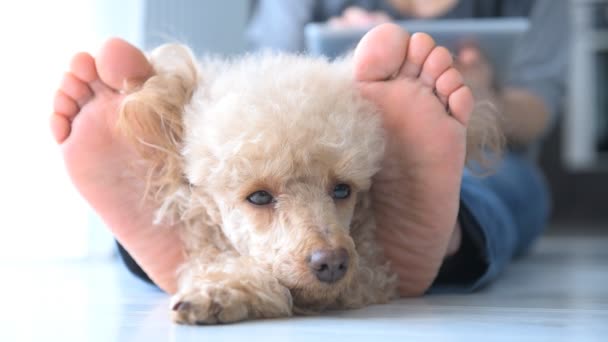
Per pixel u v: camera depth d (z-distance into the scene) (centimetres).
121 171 88
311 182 84
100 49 86
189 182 87
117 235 90
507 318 85
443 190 88
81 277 118
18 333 80
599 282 117
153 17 142
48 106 124
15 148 125
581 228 251
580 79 267
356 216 90
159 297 100
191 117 87
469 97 87
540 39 171
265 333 77
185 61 91
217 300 80
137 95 86
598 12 263
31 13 123
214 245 89
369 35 88
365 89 88
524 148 160
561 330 79
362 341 75
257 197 84
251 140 81
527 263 146
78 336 79
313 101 84
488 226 100
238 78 88
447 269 102
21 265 131
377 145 86
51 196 128
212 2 170
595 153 272
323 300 83
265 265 83
